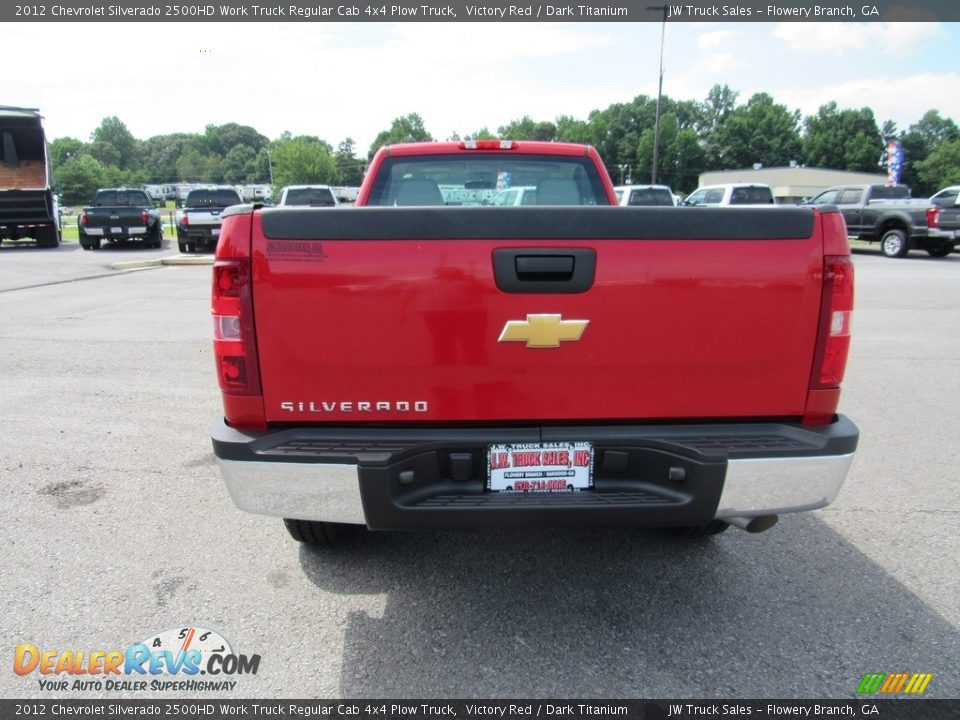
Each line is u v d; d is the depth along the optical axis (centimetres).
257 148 16100
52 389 579
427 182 436
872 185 1994
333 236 223
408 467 230
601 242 225
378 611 278
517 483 236
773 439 234
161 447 450
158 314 939
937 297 1092
